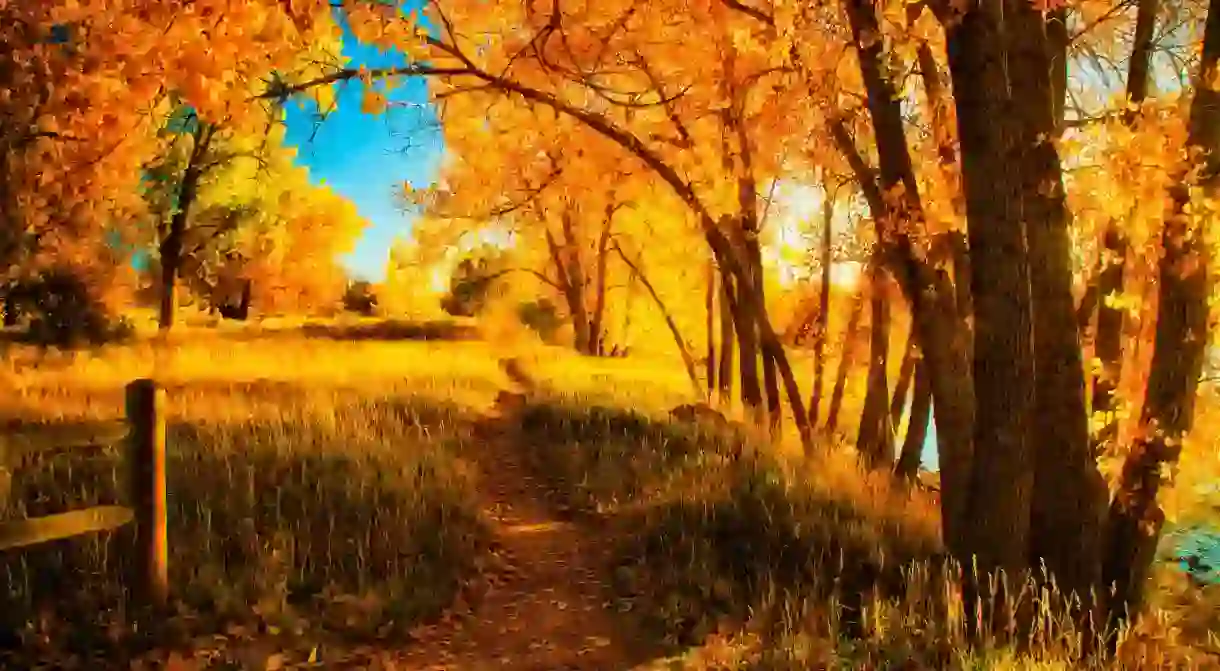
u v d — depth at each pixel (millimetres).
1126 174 7102
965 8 5684
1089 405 9531
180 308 38219
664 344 40000
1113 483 7938
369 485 7906
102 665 4789
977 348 6000
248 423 9477
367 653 5383
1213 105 6695
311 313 38531
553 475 10086
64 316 16141
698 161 11680
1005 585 5383
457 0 9234
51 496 6656
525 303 42219
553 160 13078
